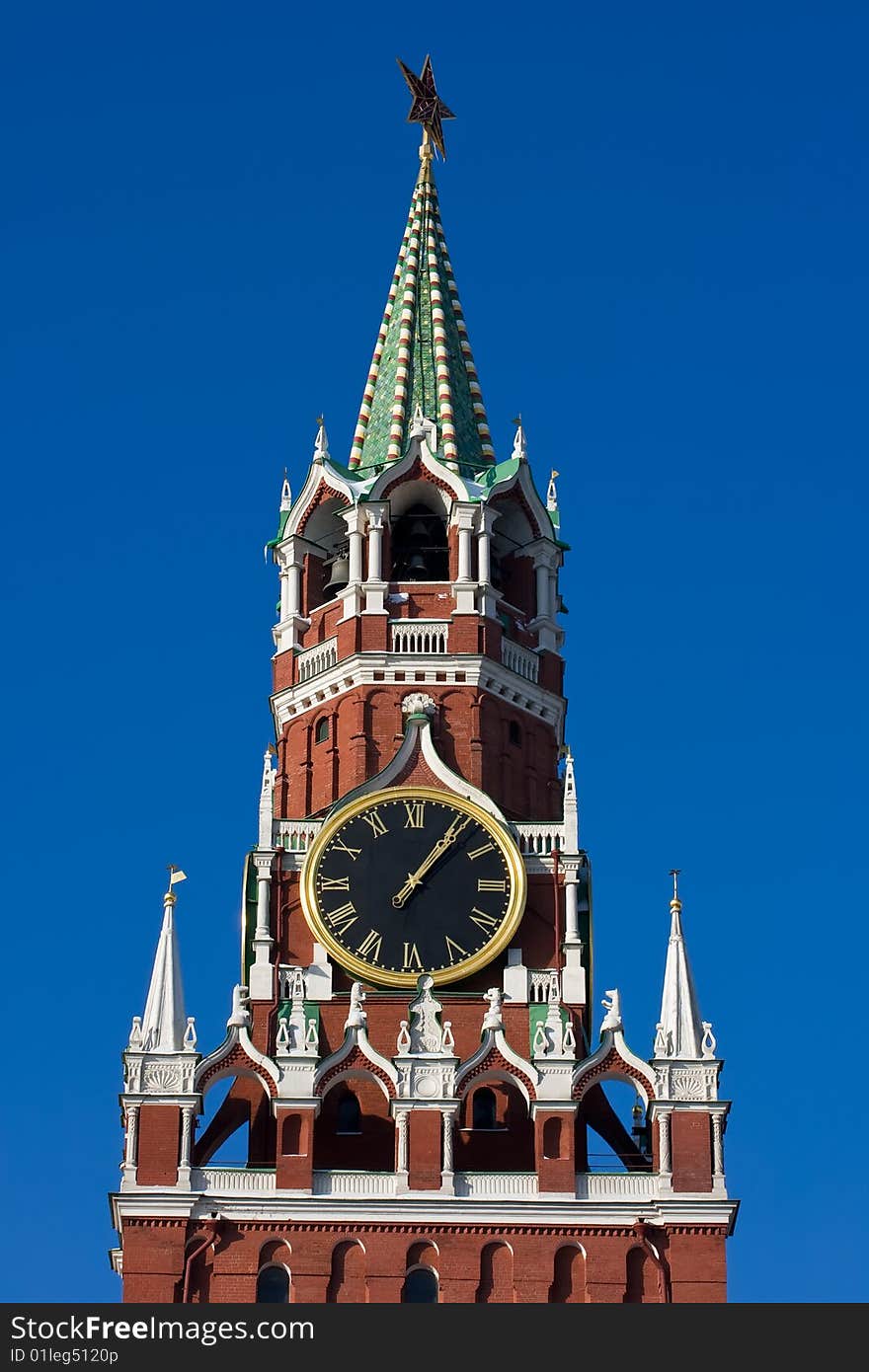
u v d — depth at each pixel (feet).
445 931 460.14
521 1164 442.91
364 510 496.64
